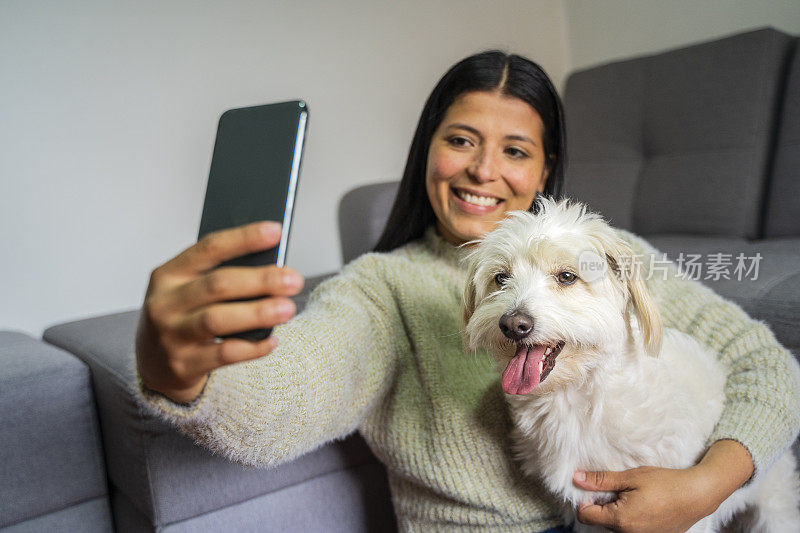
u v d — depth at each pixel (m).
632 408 0.96
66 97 2.19
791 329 1.47
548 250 0.98
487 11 3.32
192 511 1.33
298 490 1.46
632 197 2.67
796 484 1.30
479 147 1.20
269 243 0.51
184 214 2.46
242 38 2.55
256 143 0.65
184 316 0.54
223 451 0.76
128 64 2.30
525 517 1.07
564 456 0.98
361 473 1.55
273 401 0.79
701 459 1.02
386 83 2.99
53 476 1.43
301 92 2.74
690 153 2.51
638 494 0.91
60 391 1.43
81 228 2.25
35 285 2.18
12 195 2.12
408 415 1.11
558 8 3.64
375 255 1.21
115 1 2.26
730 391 1.12
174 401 0.64
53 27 2.15
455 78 1.22
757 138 2.34
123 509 1.48
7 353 1.55
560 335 0.92
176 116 2.41
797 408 1.08
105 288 2.31
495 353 1.00
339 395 0.93
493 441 1.08
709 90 2.47
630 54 3.40
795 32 2.71
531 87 1.20
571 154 2.89
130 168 2.33
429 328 1.13
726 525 1.32
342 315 1.03
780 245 1.92
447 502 1.10
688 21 3.12
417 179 1.31
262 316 0.51
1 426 1.36
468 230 1.21
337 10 2.80
